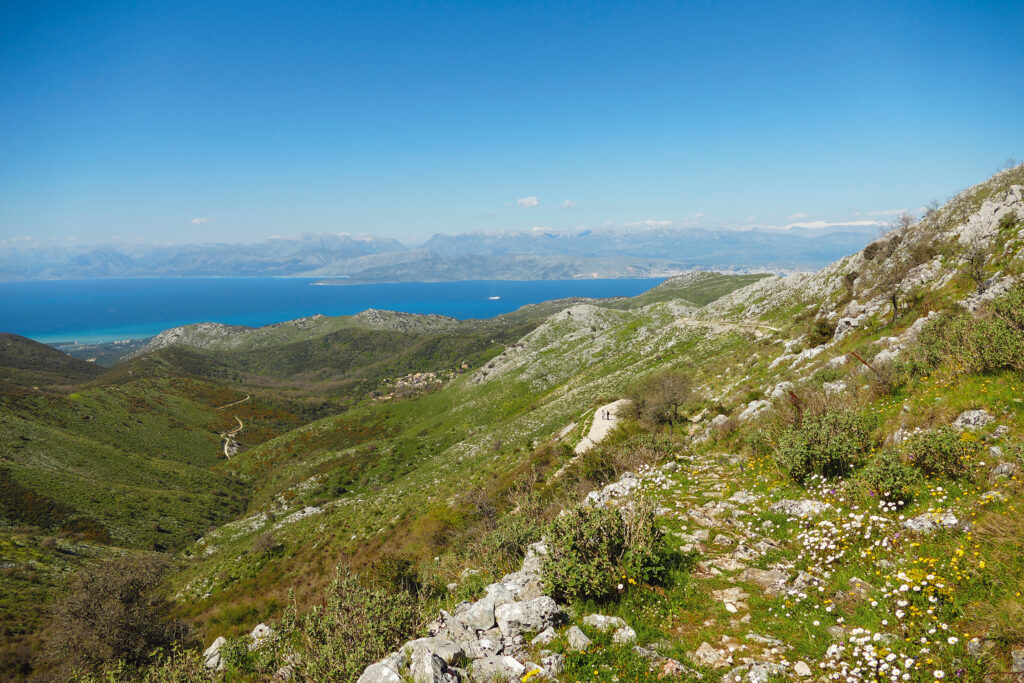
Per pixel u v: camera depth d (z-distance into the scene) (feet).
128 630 84.07
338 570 28.27
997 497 23.98
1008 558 19.69
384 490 299.99
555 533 25.90
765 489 37.47
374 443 493.77
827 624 19.81
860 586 21.43
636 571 24.27
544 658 18.52
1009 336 38.63
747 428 61.57
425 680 17.39
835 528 26.43
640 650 19.12
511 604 21.84
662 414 105.29
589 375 371.35
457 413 498.69
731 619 21.35
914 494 27.96
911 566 21.68
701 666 18.08
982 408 33.99
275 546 231.09
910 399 42.50
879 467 29.78
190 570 243.40
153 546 316.19
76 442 462.19
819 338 114.01
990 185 132.05
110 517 336.29
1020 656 15.23
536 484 96.94
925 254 111.34
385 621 23.47
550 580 23.71
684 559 27.43
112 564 101.24
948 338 47.39
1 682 122.83
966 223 111.65
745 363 144.97
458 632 21.54
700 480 43.45
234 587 181.16
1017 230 87.04
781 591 22.98
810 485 35.35
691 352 235.40
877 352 68.69
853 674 16.34
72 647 82.02
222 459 592.19
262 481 484.74
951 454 28.58
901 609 19.02
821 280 218.79
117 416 612.70
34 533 284.20
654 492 41.73
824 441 36.68
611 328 489.67
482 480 185.57
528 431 275.59
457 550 46.01
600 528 25.76
